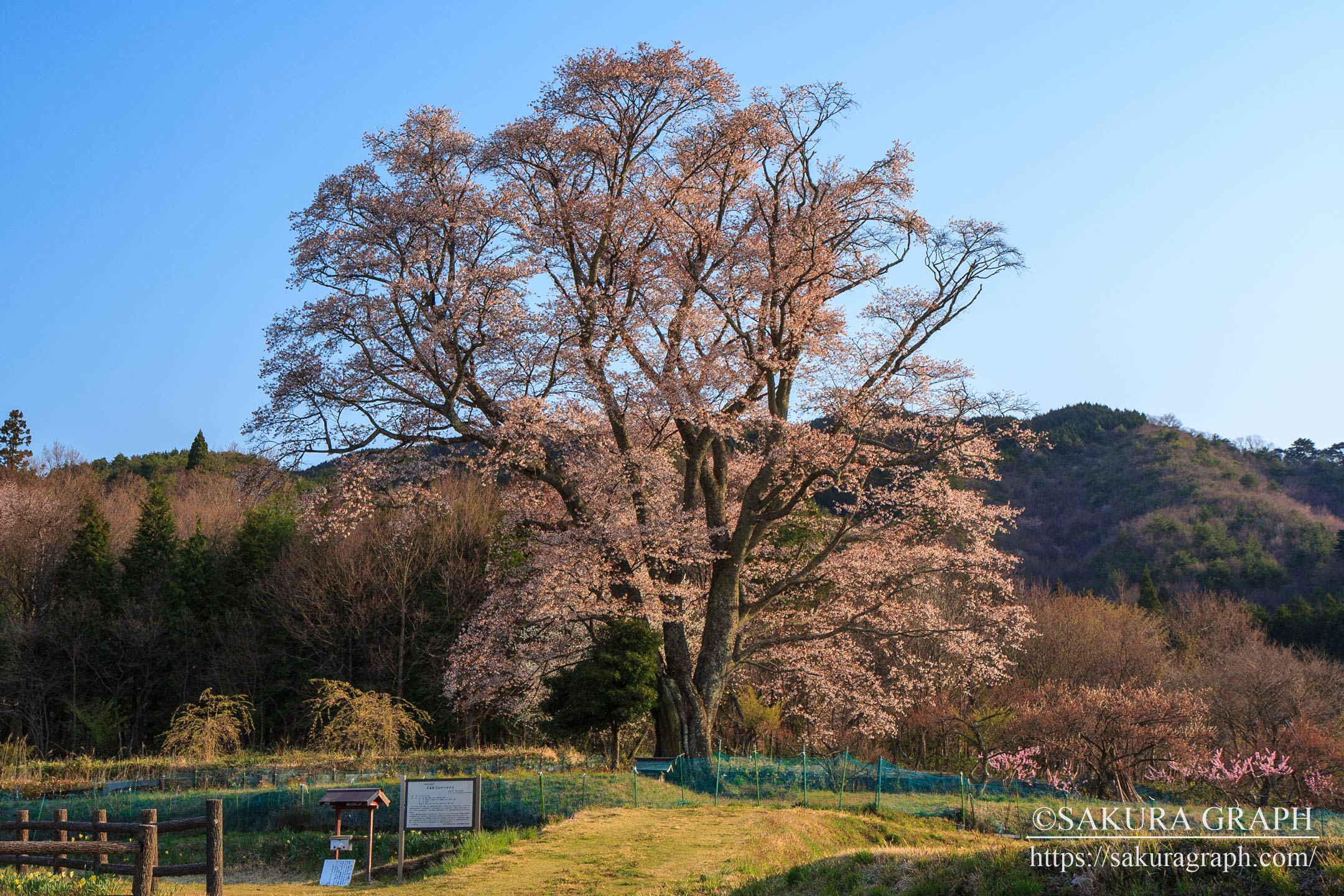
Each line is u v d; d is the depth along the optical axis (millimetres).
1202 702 28984
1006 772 26781
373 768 28016
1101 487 93438
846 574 28797
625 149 27516
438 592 43844
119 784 26203
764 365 27125
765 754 33656
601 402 26844
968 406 25594
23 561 48344
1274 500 86875
